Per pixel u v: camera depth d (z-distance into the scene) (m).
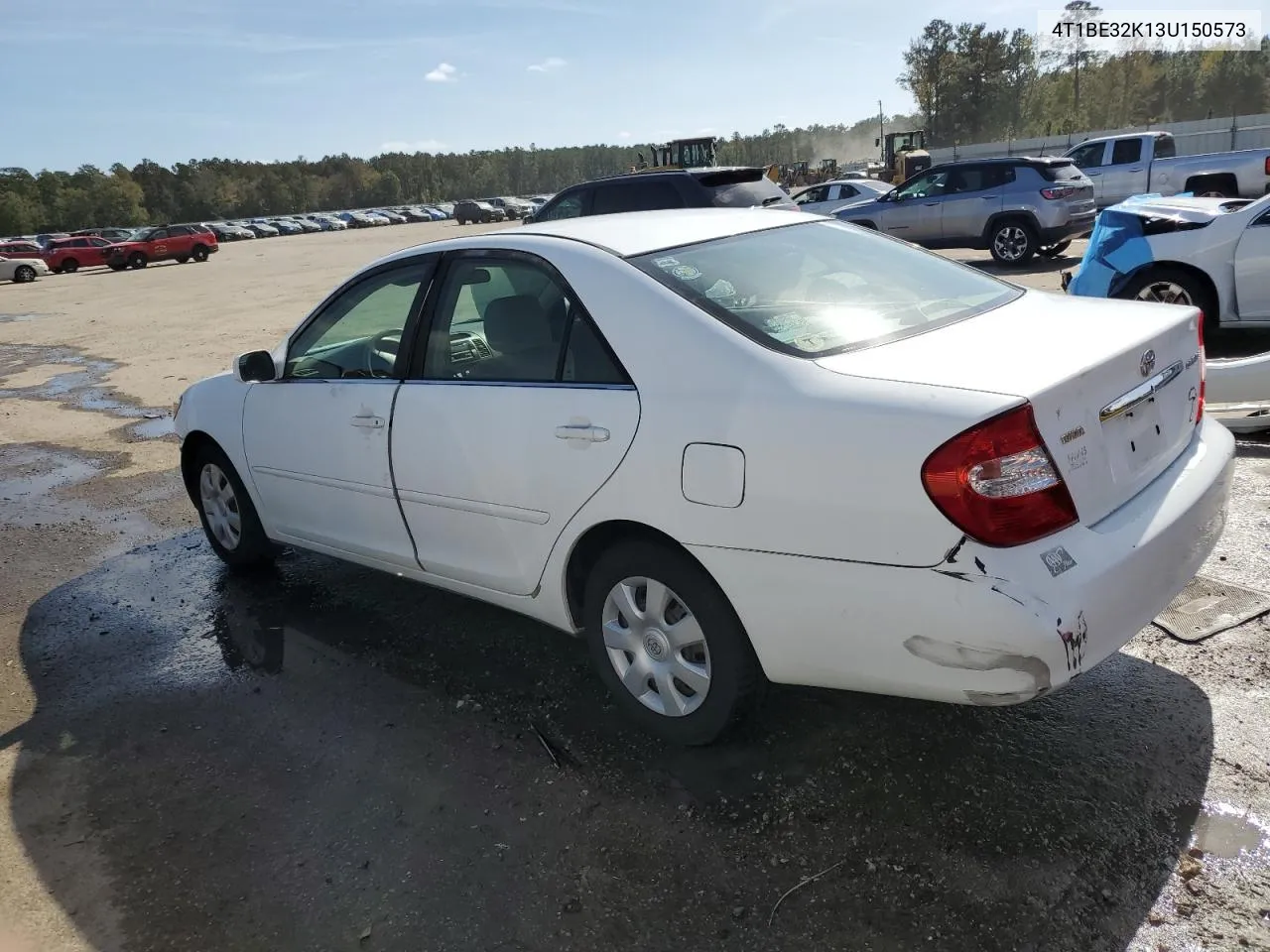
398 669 3.77
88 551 5.50
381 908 2.48
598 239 3.23
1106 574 2.32
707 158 32.50
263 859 2.71
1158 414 2.75
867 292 3.12
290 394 4.11
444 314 3.49
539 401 3.05
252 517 4.70
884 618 2.39
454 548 3.50
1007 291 3.38
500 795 2.91
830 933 2.28
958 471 2.23
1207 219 7.32
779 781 2.84
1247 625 3.43
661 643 2.96
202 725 3.48
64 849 2.83
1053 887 2.34
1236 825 2.48
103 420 9.21
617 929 2.35
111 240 44.12
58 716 3.64
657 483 2.74
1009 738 2.94
